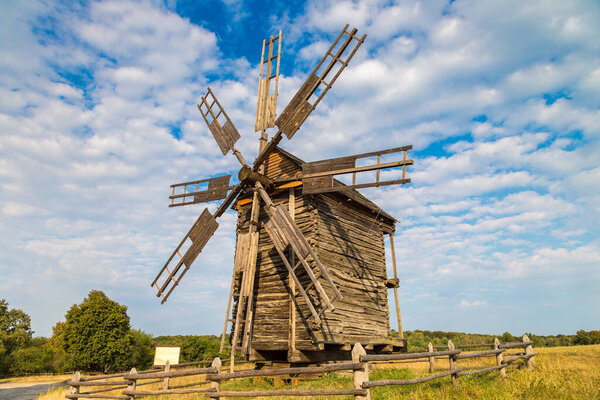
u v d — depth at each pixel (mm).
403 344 16812
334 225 15500
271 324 14273
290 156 15406
